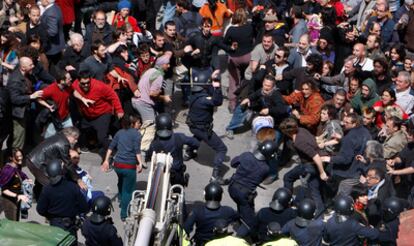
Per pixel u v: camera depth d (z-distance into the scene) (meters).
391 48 23.92
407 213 14.88
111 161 21.77
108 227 15.73
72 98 21.41
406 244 14.06
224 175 21.92
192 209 18.58
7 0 25.16
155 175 13.67
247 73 23.97
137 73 22.50
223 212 16.61
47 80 21.22
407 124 20.05
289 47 24.58
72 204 16.36
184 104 24.78
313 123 20.77
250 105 21.92
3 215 18.89
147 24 27.53
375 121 21.19
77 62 22.56
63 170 16.61
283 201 16.73
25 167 21.14
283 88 22.56
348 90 22.34
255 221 17.17
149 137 21.33
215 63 24.03
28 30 23.27
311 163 19.23
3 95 19.78
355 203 17.31
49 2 24.03
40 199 16.38
